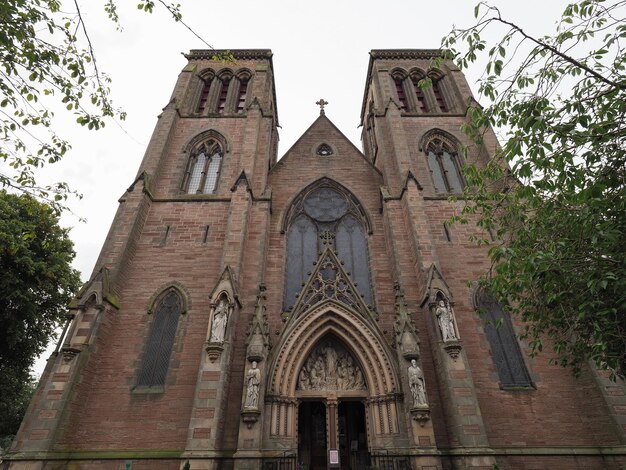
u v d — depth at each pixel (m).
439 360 19.23
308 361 21.12
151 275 23.42
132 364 20.30
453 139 31.92
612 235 10.91
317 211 28.53
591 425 18.50
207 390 17.98
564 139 10.88
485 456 16.42
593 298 13.03
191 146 31.22
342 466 20.02
